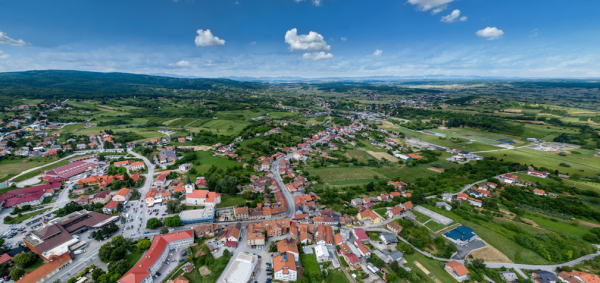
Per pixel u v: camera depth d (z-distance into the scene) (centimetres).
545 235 13862
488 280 11019
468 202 17950
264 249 13200
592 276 10719
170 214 16125
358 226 15225
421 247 13138
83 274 11062
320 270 11688
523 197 18525
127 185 19462
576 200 17812
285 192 19912
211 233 14112
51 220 14975
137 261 11894
